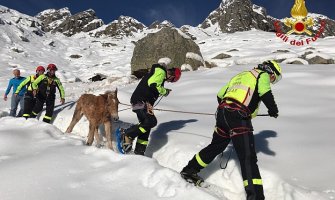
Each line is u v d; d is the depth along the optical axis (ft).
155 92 18.35
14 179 13.08
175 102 28.68
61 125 26.58
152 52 54.54
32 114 28.22
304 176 13.56
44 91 27.30
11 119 23.54
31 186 12.50
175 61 53.57
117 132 18.38
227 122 13.43
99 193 12.10
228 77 38.22
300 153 15.57
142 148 18.08
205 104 27.30
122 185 12.67
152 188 12.45
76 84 56.29
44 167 14.16
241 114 13.24
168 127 20.83
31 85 28.25
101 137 22.66
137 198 11.82
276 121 21.08
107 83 52.95
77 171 13.89
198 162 14.11
